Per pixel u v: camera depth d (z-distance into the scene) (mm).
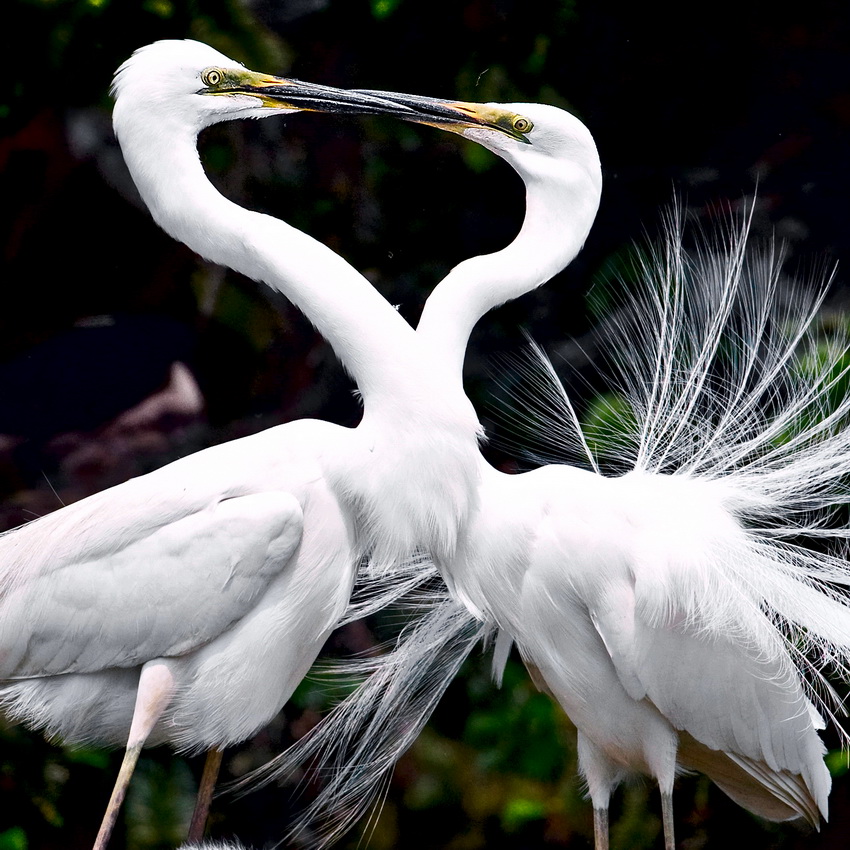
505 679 7609
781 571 5406
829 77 8414
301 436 4980
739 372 6312
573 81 8266
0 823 7191
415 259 8461
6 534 5227
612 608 4961
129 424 7867
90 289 8672
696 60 8375
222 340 8352
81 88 7621
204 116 5090
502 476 5195
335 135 8094
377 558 5059
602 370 7930
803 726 5234
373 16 7715
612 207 8367
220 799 7559
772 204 8250
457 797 7496
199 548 4762
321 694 7516
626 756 5402
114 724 5078
